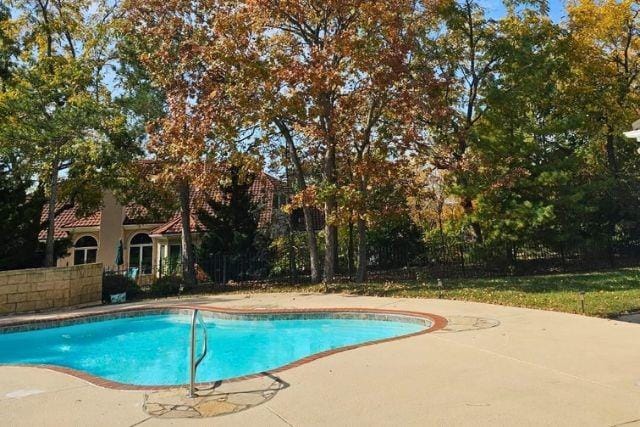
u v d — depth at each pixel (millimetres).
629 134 9742
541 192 20219
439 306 12570
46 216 29688
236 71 17500
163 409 5352
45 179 23281
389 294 15570
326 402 5375
